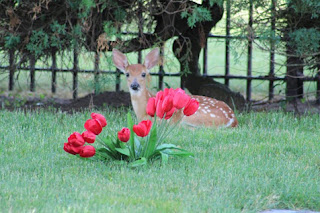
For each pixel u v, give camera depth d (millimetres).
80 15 11547
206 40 14969
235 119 11766
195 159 8586
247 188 7168
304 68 14312
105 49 13008
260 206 6711
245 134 10602
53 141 9805
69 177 7477
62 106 14859
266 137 10359
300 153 9203
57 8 12344
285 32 12547
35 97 16797
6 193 6699
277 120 12234
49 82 19906
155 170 7961
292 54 12758
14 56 13406
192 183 7297
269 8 12164
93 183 7230
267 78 15609
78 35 12375
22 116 11812
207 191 7043
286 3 11656
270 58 14773
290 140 10070
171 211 6219
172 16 13078
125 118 12195
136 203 6473
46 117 11930
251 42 13141
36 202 6340
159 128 9039
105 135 10203
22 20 12461
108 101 15195
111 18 12781
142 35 12586
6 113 12281
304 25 12781
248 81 16016
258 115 12703
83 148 7980
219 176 7707
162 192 6926
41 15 12195
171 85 18188
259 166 8273
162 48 12742
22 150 9047
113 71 15148
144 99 11180
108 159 8508
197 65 15523
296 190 7176
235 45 12617
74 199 6578
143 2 12438
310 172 8062
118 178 7496
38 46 12695
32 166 8070
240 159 8781
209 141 9977
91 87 13078
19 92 17469
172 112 8430
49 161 8406
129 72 11141
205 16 12031
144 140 9133
